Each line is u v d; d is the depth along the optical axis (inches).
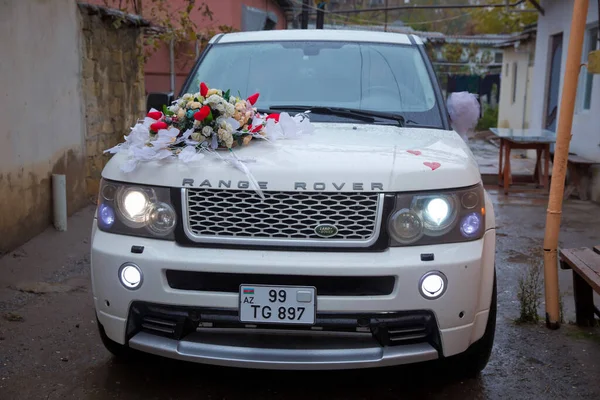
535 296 174.1
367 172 113.0
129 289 115.9
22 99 222.5
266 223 112.8
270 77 166.9
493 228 126.2
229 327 115.7
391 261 110.9
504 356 150.8
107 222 120.6
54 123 252.7
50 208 247.3
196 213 114.1
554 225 163.9
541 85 517.0
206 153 120.2
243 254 112.0
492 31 1125.7
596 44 391.5
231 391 134.1
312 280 112.3
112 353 142.2
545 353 152.3
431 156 121.1
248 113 128.4
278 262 110.2
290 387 136.3
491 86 1090.7
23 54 223.1
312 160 115.8
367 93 161.6
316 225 112.2
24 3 224.4
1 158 207.2
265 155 118.6
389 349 114.9
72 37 273.0
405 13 1380.4
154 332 120.2
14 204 217.8
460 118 175.8
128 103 348.2
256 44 177.5
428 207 113.8
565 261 171.2
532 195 381.4
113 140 331.0
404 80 164.9
